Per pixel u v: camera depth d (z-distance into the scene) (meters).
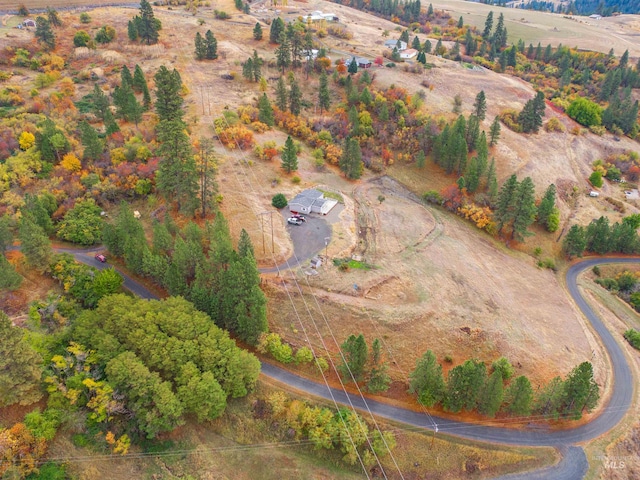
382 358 67.75
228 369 59.50
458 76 170.12
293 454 58.12
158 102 101.88
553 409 61.50
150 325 61.03
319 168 116.00
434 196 112.94
